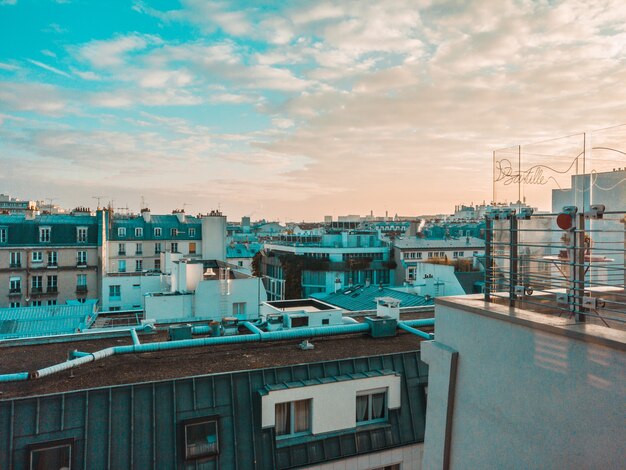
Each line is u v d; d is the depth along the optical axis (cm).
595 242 668
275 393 1146
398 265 7419
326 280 7325
